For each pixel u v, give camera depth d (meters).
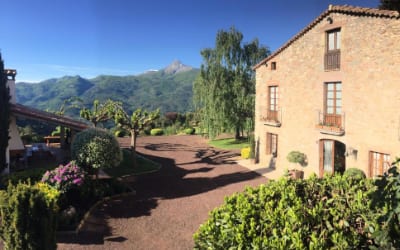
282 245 3.62
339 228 4.25
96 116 23.78
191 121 41.84
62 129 18.11
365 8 12.09
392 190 3.35
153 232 9.12
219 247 3.98
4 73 12.31
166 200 12.13
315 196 5.34
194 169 18.12
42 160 16.11
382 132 11.59
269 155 18.12
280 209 4.41
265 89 18.42
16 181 10.33
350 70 12.84
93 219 10.02
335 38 13.72
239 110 25.34
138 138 34.19
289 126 16.44
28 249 6.29
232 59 25.14
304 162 15.42
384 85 11.48
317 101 14.56
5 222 6.37
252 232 3.98
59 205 9.66
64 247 8.02
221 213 4.59
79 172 10.81
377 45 11.70
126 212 10.78
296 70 15.84
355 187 5.30
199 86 26.69
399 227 3.52
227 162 20.05
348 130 13.02
